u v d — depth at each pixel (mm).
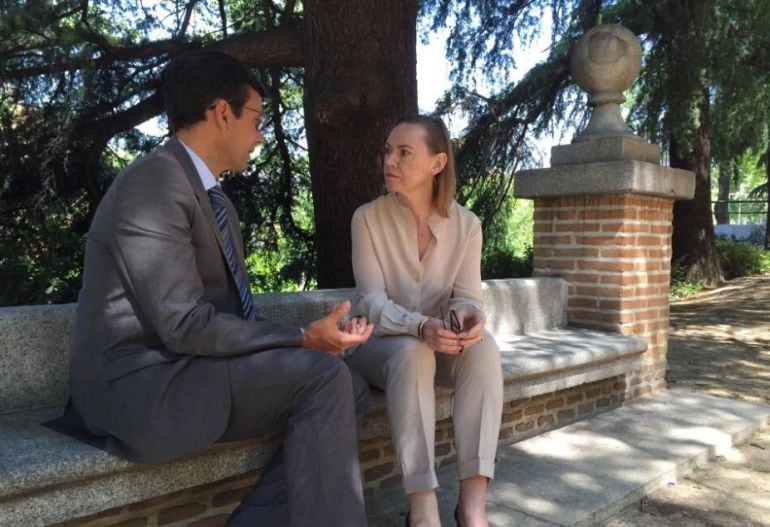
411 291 2695
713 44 9680
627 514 2975
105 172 8375
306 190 9930
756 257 15508
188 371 1909
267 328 2000
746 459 3686
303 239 9906
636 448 3596
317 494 1899
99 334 1934
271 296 3156
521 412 3799
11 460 1836
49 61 6711
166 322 1841
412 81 6191
